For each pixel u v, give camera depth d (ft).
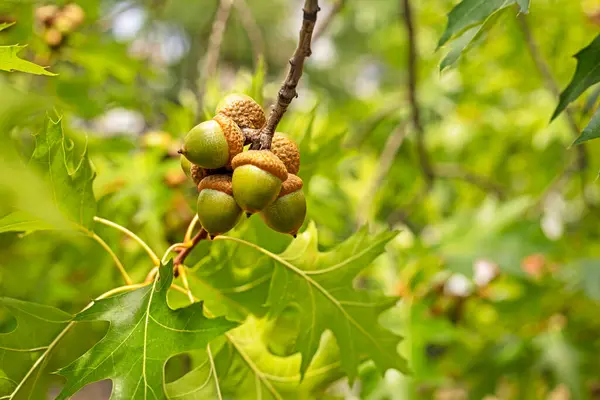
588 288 2.02
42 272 1.89
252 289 1.48
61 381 1.73
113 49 2.04
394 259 2.09
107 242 1.76
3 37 1.81
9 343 1.32
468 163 3.22
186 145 1.21
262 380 1.45
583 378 2.08
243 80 1.93
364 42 5.54
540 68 2.19
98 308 1.26
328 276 1.42
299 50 1.19
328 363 1.48
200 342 1.27
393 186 3.05
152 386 1.25
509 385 2.52
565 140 2.77
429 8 3.03
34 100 1.66
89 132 1.91
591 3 2.44
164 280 1.28
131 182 1.79
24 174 1.11
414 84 2.27
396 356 1.44
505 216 2.08
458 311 2.09
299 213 1.23
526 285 2.14
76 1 2.05
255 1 6.38
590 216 2.61
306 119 1.70
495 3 1.26
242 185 1.19
